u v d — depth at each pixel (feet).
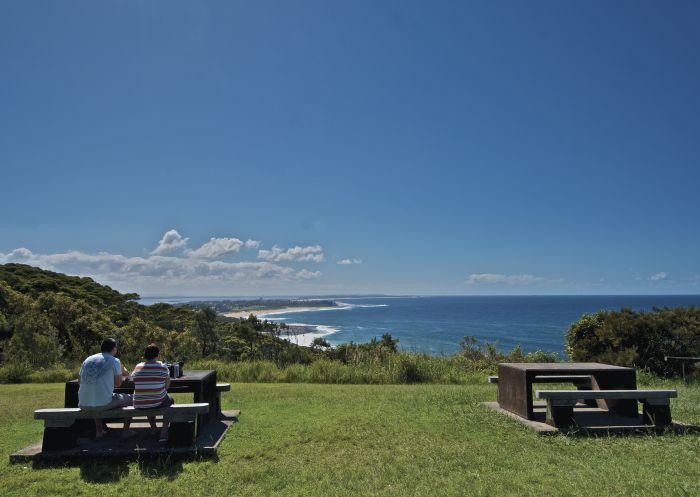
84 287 168.45
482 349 60.13
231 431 22.93
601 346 48.80
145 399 20.03
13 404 31.42
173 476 17.08
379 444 20.67
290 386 40.68
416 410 27.35
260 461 18.67
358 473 17.20
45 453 19.06
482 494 15.19
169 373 22.70
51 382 46.06
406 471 17.39
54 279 163.12
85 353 89.66
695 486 15.75
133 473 17.39
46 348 60.64
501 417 25.25
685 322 44.91
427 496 15.08
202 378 23.25
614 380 26.03
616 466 17.84
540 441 21.04
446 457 18.90
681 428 23.08
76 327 95.91
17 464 18.44
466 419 24.90
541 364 27.96
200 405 20.43
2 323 71.97
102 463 18.48
